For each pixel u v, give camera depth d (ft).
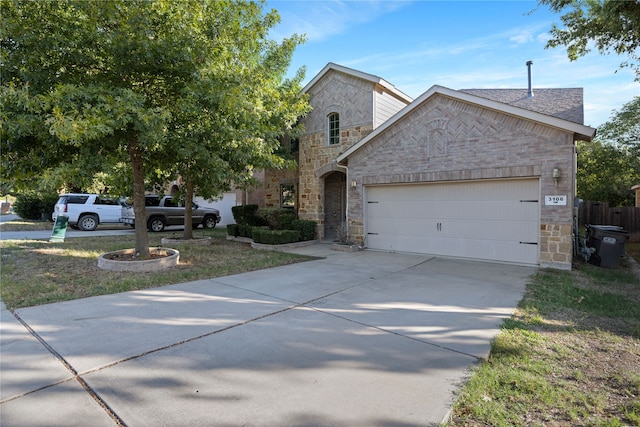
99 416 8.44
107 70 23.31
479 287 21.39
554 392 9.64
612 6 20.49
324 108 45.65
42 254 30.73
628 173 72.54
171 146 24.52
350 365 11.14
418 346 12.63
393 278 23.80
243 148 28.60
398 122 34.58
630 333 14.16
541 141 27.04
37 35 20.29
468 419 8.48
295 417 8.43
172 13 23.31
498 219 29.58
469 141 30.37
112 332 13.74
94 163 21.03
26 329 13.98
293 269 26.99
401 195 35.45
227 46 28.40
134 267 24.91
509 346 12.69
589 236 30.12
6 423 8.12
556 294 19.70
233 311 16.48
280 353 11.98
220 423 8.20
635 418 8.46
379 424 8.18
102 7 20.48
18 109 19.33
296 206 51.13
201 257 31.81
